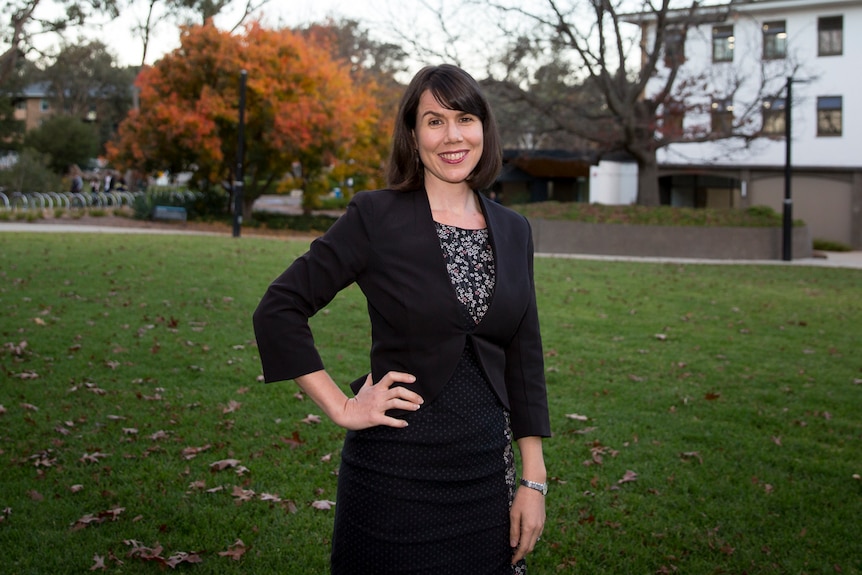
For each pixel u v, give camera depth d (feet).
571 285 39.88
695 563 12.16
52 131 160.66
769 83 89.92
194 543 12.16
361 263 6.36
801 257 69.36
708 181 100.78
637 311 33.68
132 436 16.53
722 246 66.49
